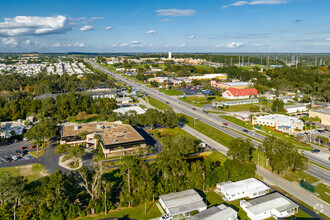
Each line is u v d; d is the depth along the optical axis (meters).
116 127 154.62
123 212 82.38
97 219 78.50
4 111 179.75
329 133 163.00
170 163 95.88
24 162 118.31
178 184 91.75
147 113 164.62
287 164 102.50
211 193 95.19
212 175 97.50
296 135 157.88
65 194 88.00
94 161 119.25
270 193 94.19
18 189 78.25
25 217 72.62
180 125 177.88
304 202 89.12
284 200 86.00
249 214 80.69
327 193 94.62
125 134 141.75
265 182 102.81
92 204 81.19
